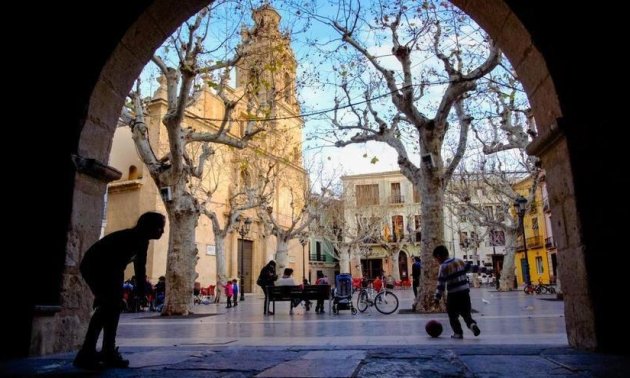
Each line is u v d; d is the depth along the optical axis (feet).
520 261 155.53
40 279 17.57
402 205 172.45
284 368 12.85
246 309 59.47
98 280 13.73
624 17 16.67
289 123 115.14
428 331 23.50
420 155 43.75
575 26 17.07
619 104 16.24
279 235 97.50
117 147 98.89
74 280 18.45
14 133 18.65
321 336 24.67
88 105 19.36
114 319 13.76
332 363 13.67
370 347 18.08
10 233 17.67
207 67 45.06
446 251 24.64
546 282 138.92
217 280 81.92
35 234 17.97
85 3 19.98
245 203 95.66
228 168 107.65
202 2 21.47
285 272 49.70
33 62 19.39
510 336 22.81
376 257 175.63
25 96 19.06
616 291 15.10
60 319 17.71
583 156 16.14
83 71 19.49
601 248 15.44
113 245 13.99
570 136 16.31
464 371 11.98
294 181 122.21
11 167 18.31
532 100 19.36
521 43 18.44
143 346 20.21
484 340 21.39
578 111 16.43
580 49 16.89
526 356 14.44
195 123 95.96
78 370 13.14
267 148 99.76
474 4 19.88
